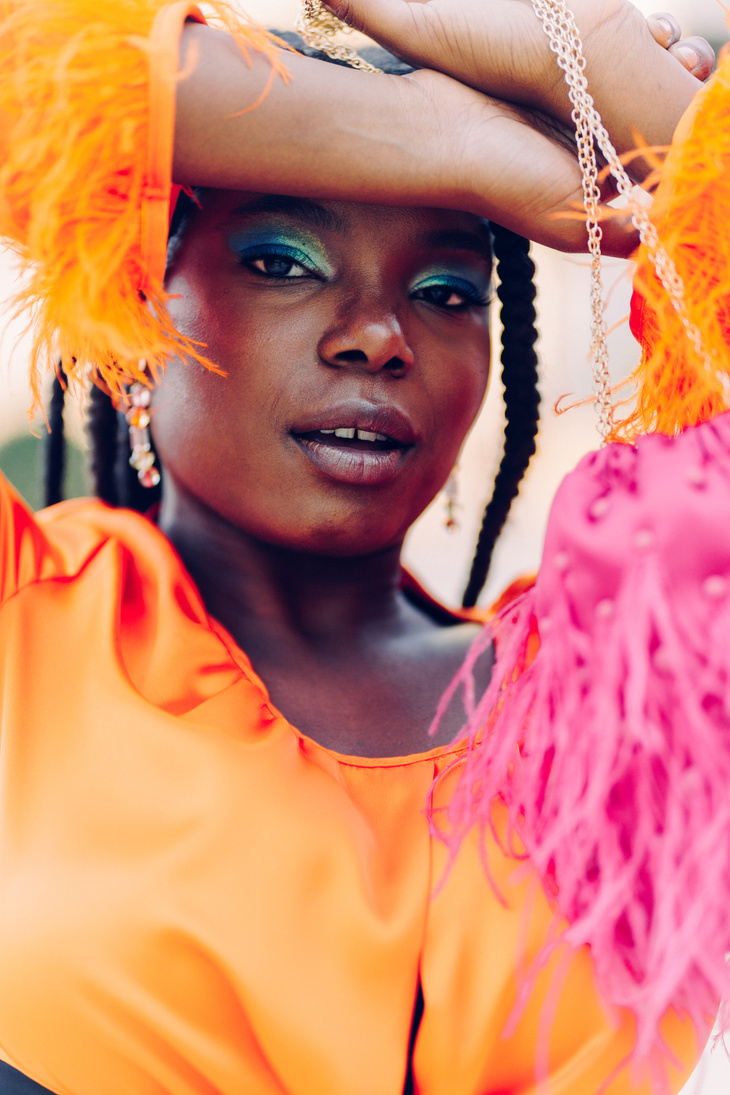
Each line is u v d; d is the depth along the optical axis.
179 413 0.60
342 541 0.60
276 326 0.57
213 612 0.66
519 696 0.48
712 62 0.55
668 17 0.54
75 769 0.55
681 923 0.43
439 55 0.49
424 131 0.48
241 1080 0.52
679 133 0.47
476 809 0.57
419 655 0.70
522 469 0.86
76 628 0.60
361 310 0.57
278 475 0.59
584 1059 0.54
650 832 0.43
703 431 0.46
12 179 0.46
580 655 0.45
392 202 0.50
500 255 0.75
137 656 0.60
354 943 0.52
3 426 1.65
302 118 0.46
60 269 0.47
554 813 0.47
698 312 0.48
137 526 0.66
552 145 0.50
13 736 0.57
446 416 0.62
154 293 0.50
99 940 0.52
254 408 0.58
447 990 0.53
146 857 0.53
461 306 0.63
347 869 0.53
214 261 0.58
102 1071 0.53
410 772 0.60
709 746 0.42
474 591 0.95
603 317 0.50
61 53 0.43
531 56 0.49
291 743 0.58
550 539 0.47
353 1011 0.52
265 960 0.51
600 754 0.42
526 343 0.79
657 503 0.44
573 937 0.44
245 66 0.45
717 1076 0.73
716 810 0.42
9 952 0.52
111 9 0.44
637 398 0.54
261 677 0.64
